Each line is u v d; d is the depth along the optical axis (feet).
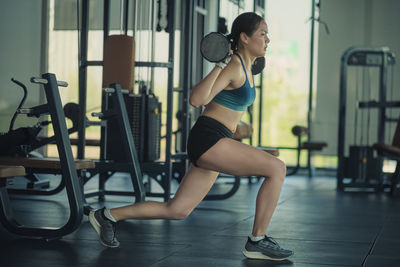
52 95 10.89
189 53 20.86
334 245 11.62
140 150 17.87
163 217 9.96
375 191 24.98
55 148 32.58
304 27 33.40
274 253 9.84
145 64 17.46
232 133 9.75
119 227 13.15
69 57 31.86
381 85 25.32
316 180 30.73
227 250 10.69
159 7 19.04
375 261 10.00
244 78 9.38
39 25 31.83
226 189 24.58
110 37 17.26
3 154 15.58
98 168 17.60
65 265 9.11
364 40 32.40
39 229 11.05
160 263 9.37
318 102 33.12
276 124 34.32
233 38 9.80
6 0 30.22
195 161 9.55
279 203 19.61
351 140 32.55
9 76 30.45
